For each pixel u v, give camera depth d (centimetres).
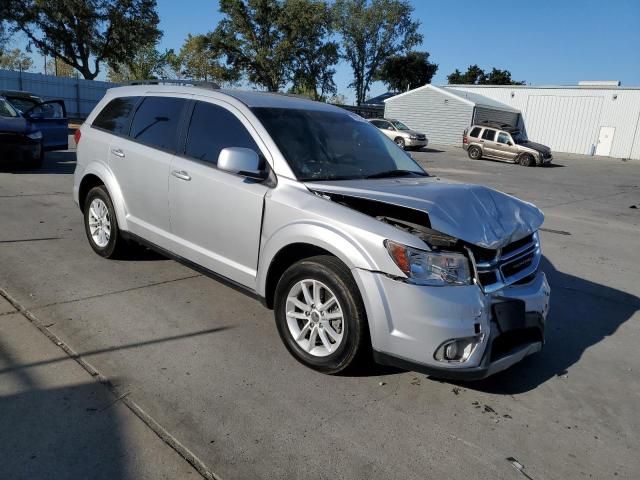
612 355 429
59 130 1280
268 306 394
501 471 278
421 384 356
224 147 425
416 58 6612
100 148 541
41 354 358
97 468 257
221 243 419
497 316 328
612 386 377
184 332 407
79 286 484
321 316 354
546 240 843
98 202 555
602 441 311
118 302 455
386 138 498
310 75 5181
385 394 341
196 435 287
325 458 277
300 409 318
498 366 328
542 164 2523
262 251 384
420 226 326
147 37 4388
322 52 5100
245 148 384
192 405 313
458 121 3738
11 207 771
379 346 323
